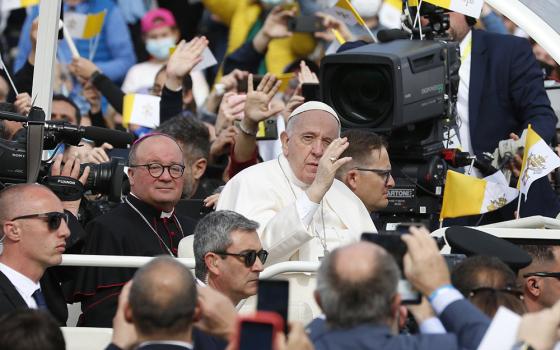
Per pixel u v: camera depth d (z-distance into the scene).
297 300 25.61
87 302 27.06
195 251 24.84
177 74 35.00
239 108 34.81
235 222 24.70
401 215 29.73
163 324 18.81
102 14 44.19
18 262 24.64
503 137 35.19
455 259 22.23
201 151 31.75
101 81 41.25
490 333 18.28
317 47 43.03
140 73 45.31
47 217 24.62
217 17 44.66
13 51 45.81
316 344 18.25
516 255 23.47
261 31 43.69
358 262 18.19
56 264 24.72
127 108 36.22
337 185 28.66
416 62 28.94
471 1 31.53
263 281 18.41
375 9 43.00
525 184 30.48
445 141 32.50
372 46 29.66
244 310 26.20
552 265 25.95
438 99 29.25
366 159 28.70
